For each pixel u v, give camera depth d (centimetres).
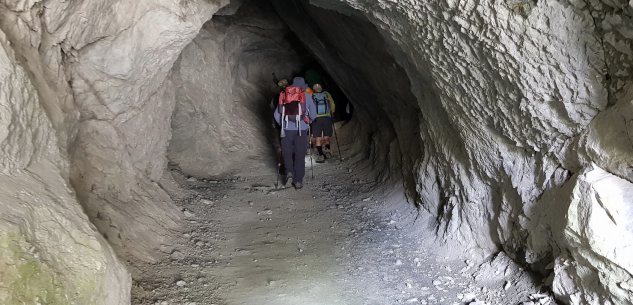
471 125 363
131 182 405
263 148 746
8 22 231
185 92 597
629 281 240
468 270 385
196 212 476
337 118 1057
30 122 210
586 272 272
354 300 337
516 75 284
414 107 551
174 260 365
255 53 891
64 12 260
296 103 587
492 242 387
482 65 309
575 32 247
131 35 315
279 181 639
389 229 484
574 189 266
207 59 635
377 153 689
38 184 203
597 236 247
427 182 477
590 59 251
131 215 379
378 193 589
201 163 623
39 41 254
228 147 687
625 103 242
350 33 577
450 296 348
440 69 355
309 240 447
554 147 304
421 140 534
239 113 776
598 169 263
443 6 297
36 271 168
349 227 487
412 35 359
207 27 639
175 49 366
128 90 353
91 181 360
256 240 435
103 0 279
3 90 191
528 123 306
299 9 703
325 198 582
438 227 447
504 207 362
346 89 793
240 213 502
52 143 229
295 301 327
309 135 720
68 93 302
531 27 257
